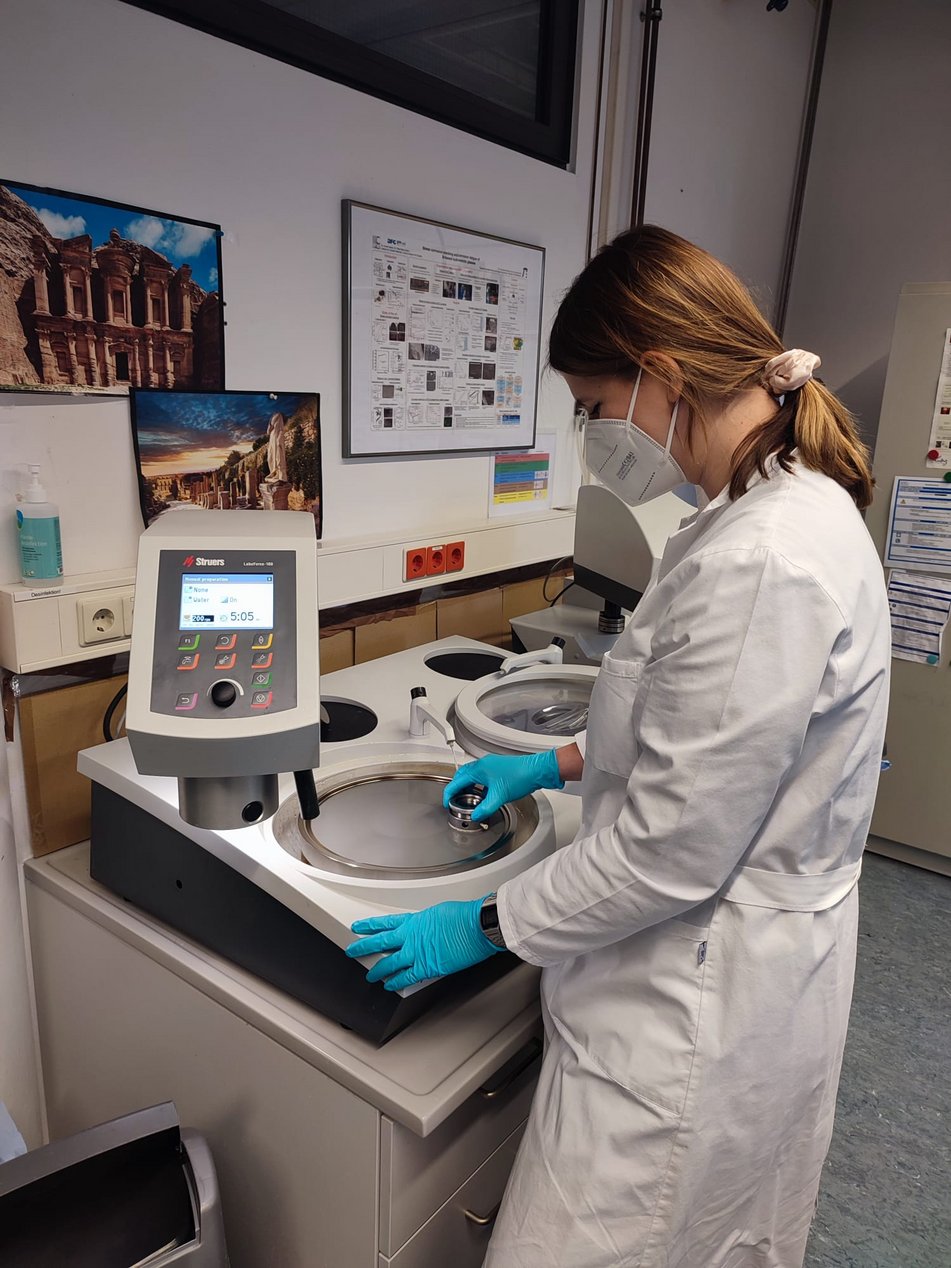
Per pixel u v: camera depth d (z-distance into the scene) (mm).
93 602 1291
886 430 2643
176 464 1428
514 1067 1074
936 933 2479
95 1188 943
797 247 3348
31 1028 1335
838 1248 1543
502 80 1945
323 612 1730
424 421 1872
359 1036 959
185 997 1098
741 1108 895
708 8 2475
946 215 3021
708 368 847
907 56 2994
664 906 808
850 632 782
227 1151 1114
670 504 1856
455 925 883
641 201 2320
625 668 906
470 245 1869
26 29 1135
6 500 1237
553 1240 917
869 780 882
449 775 1242
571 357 935
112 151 1255
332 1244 1012
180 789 901
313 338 1611
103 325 1292
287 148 1485
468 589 2084
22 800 1307
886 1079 1928
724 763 749
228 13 1350
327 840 1061
